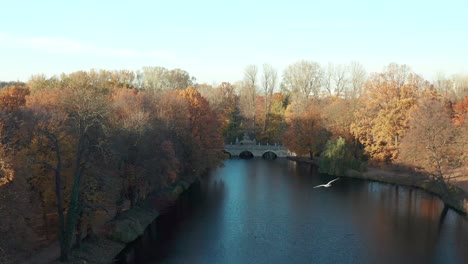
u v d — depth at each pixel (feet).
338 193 282.97
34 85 352.49
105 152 160.35
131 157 189.06
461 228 206.59
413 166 302.25
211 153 313.73
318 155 441.27
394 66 355.97
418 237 192.95
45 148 154.61
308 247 179.73
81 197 154.81
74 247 156.76
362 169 352.08
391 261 165.17
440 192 273.33
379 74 358.23
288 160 465.47
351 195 276.82
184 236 191.72
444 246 181.37
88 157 150.92
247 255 169.99
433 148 270.87
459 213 233.35
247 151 508.12
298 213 231.50
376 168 362.74
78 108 188.44
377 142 338.54
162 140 220.64
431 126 273.75
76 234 157.17
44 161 143.13
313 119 424.05
